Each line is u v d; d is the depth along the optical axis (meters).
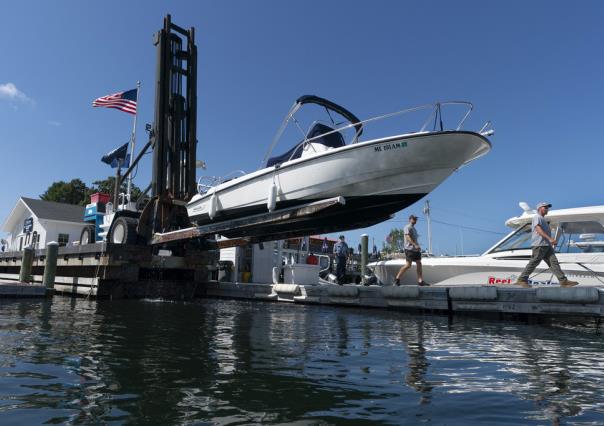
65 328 5.97
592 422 2.55
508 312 7.60
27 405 2.75
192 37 12.96
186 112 12.77
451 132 7.34
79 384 3.22
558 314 7.03
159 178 11.83
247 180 9.46
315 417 2.60
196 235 10.24
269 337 5.50
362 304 9.70
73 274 13.90
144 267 11.78
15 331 5.65
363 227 9.30
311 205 8.34
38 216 22.36
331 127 8.91
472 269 10.17
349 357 4.31
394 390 3.17
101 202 16.61
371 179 7.98
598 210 9.40
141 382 3.29
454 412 2.71
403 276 11.23
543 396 3.06
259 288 11.87
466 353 4.59
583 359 4.33
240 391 3.10
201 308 9.38
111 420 2.51
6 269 19.20
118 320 6.96
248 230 10.33
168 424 2.46
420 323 7.14
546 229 7.54
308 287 10.71
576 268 9.26
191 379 3.40
